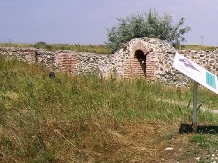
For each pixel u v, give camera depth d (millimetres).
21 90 10938
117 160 6523
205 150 6758
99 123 8156
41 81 11734
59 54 19875
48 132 7543
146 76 17125
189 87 15852
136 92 11422
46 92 10508
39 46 29812
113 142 7270
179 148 6926
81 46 33625
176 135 7711
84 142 7250
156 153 6754
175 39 28250
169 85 16500
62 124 7996
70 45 33219
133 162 6434
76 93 10680
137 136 7699
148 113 9398
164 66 16766
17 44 29125
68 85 11438
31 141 7090
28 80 12133
